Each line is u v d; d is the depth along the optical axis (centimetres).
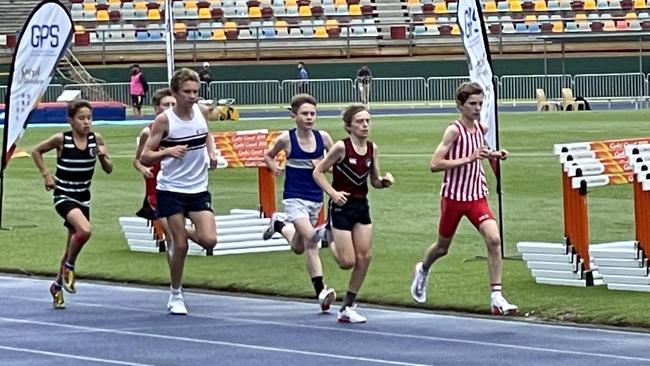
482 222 2478
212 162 2588
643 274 2667
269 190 3569
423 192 4722
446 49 11388
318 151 2586
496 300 2484
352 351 2177
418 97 10556
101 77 11131
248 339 2305
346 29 11475
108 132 8088
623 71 11162
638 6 11969
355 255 2431
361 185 2431
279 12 11875
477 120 2502
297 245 2639
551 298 2623
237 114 9081
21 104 3981
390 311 2589
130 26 11538
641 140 3042
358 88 10481
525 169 5384
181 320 2519
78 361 2133
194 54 11306
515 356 2111
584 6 11981
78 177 2648
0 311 2650
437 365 2053
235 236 3419
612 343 2208
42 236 3875
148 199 3127
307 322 2470
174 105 2606
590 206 4216
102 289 2941
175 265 2567
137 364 2102
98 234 3891
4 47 10950
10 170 5897
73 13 11575
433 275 2975
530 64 11212
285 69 11350
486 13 11881
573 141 6638
